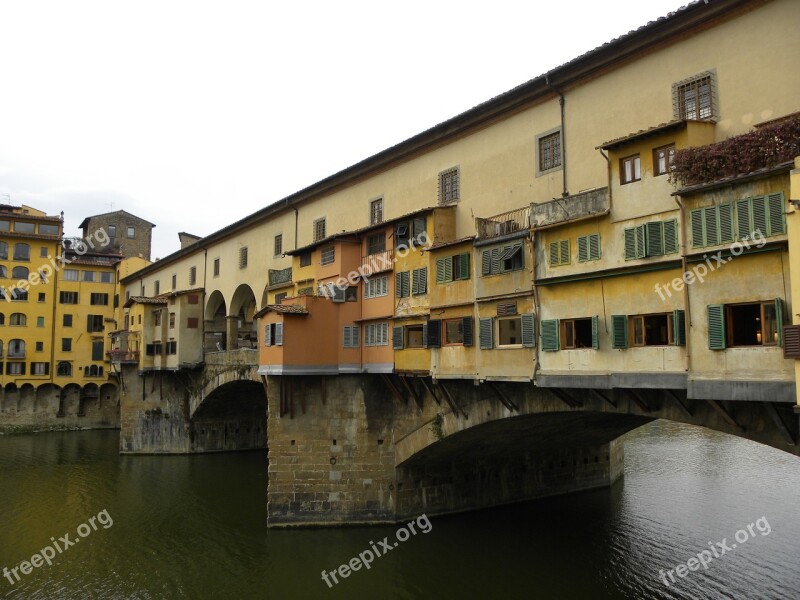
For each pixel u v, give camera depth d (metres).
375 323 26.20
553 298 18.02
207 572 23.38
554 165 20.31
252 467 43.38
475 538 25.86
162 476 40.38
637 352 15.75
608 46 18.16
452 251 22.14
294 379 26.86
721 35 16.09
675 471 38.91
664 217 15.20
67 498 34.84
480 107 22.53
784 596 19.94
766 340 13.12
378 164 28.09
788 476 36.88
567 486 32.94
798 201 11.91
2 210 65.94
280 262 36.19
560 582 21.67
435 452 26.05
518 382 20.66
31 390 64.44
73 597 21.73
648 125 17.59
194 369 46.56
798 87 14.60
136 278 62.56
